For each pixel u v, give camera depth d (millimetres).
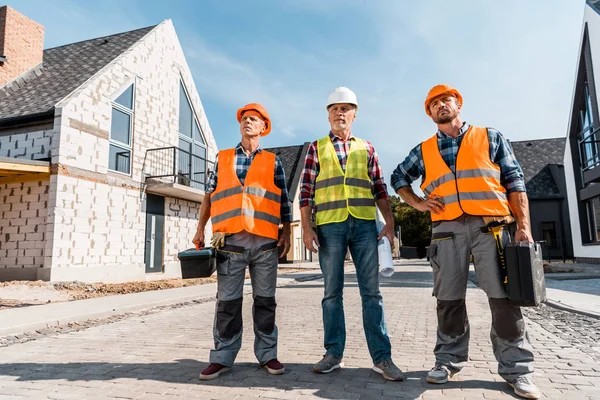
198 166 17297
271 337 3219
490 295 2734
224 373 3160
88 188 11461
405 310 6602
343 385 2836
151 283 11711
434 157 2992
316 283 12320
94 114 11820
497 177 2820
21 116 10797
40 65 14305
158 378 3076
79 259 11047
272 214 3332
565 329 4918
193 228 16344
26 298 8195
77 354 3943
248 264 3289
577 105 20297
